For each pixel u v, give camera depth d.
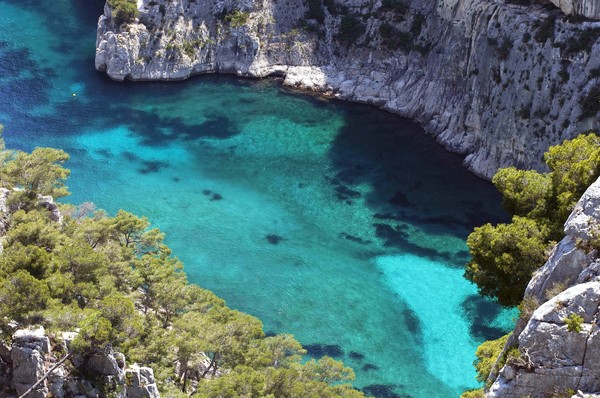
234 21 161.50
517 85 124.50
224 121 145.12
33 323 61.28
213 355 79.88
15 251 69.38
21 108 144.12
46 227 77.25
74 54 163.75
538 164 121.31
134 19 156.62
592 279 40.94
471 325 97.31
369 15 159.38
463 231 115.81
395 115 148.38
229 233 113.81
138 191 122.62
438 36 148.25
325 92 155.75
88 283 70.88
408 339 95.25
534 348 40.75
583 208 43.22
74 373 59.56
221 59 161.88
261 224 116.44
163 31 158.00
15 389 57.88
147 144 136.00
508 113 125.62
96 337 58.66
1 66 157.50
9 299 61.16
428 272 106.88
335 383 86.69
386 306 100.62
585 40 115.88
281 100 153.50
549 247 55.88
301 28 162.62
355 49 159.62
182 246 110.31
